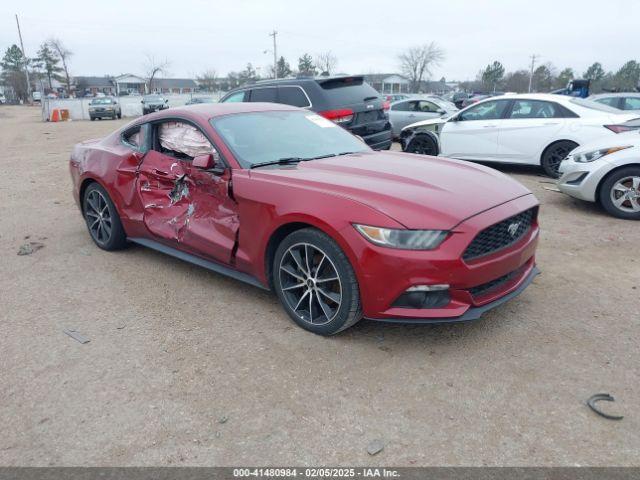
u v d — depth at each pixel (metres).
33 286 4.45
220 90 84.38
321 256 3.34
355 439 2.51
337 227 3.11
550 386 2.86
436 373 3.01
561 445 2.43
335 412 2.70
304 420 2.65
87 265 4.94
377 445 2.46
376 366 3.10
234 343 3.40
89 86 103.62
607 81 73.62
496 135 9.05
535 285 4.21
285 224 3.42
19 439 2.58
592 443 2.44
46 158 12.88
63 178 9.73
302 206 3.29
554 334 3.41
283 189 3.46
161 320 3.76
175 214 4.32
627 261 4.73
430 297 3.04
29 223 6.51
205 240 4.04
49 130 24.06
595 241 5.33
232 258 3.88
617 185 6.09
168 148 4.46
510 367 3.05
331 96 7.98
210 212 4.02
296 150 4.23
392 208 3.05
